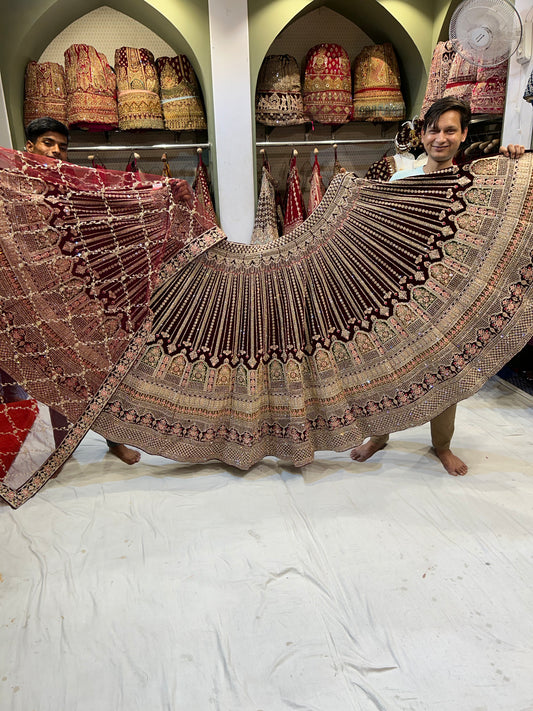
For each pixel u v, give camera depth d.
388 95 4.09
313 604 1.53
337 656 1.36
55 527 1.92
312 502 2.04
